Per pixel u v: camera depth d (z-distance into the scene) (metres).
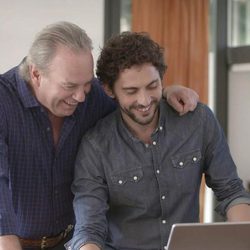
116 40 1.88
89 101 2.15
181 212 2.02
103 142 2.02
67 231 2.33
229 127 4.49
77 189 2.01
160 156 2.00
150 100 1.83
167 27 4.30
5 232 1.70
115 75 1.85
